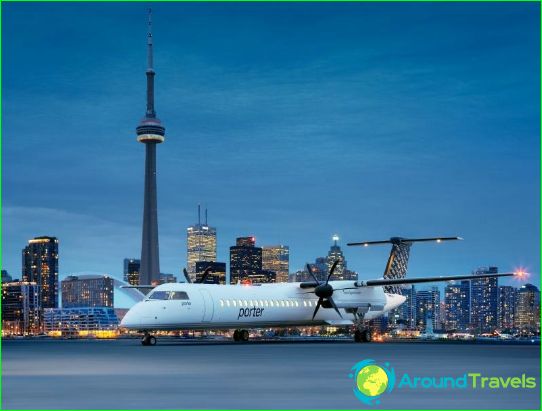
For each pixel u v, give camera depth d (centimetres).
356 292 6594
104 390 2212
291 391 2178
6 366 3209
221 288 5975
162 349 4956
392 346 5469
